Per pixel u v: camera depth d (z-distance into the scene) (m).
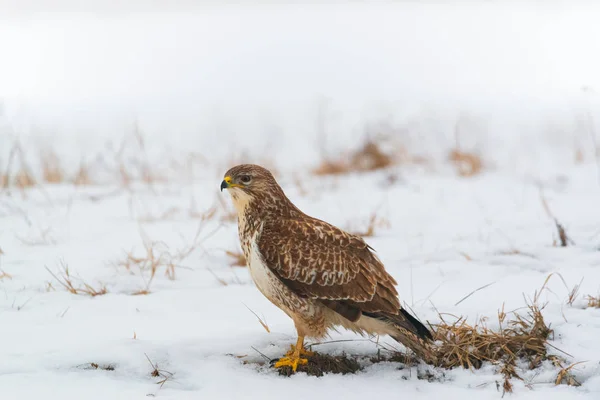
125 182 16.70
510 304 8.96
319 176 18.06
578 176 17.03
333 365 7.80
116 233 12.73
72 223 13.40
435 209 14.26
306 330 7.88
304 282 7.74
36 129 24.67
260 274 7.97
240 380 7.31
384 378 7.49
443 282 10.00
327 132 24.66
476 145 20.11
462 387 7.27
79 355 7.61
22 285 10.04
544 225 12.59
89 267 10.83
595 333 7.87
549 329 7.98
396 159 18.94
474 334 7.87
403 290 9.79
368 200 15.17
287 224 7.98
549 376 7.30
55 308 9.14
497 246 11.48
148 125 26.80
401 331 7.69
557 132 23.17
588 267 10.26
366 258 7.89
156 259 11.20
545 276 9.95
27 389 6.95
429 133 22.41
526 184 16.23
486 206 14.31
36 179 17.73
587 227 12.30
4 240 12.27
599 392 6.95
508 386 7.10
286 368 7.68
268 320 8.87
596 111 27.39
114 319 8.77
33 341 8.03
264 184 8.10
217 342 8.09
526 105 29.89
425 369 7.64
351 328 7.99
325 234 7.90
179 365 7.59
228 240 12.34
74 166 19.27
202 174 18.64
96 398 6.83
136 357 7.64
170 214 14.12
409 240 12.13
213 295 9.70
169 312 9.05
